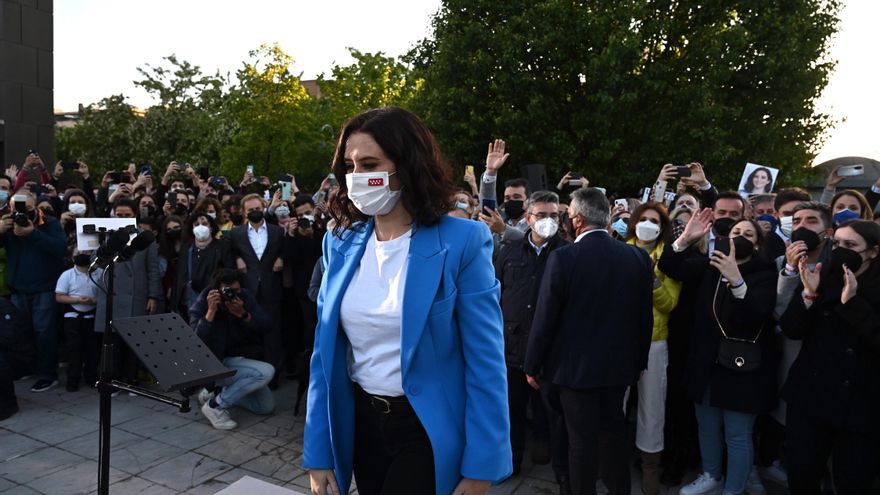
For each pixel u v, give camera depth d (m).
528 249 3.86
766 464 3.88
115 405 5.09
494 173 4.16
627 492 3.13
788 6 14.30
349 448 1.55
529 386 3.99
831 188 5.31
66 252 5.69
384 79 26.38
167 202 6.70
